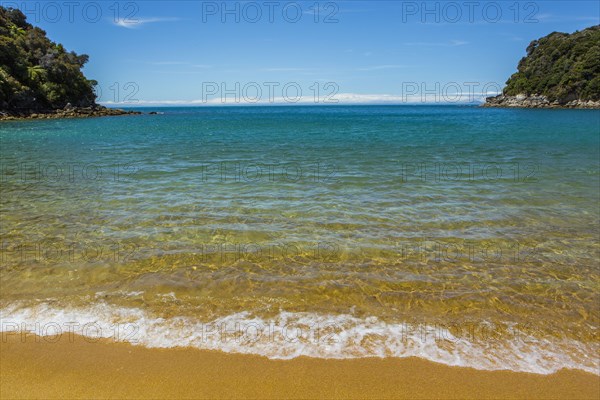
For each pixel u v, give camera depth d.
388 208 9.84
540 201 10.48
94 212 9.53
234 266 6.66
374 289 5.92
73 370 4.18
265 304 5.50
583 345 4.64
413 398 3.85
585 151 20.22
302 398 3.85
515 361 4.35
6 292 5.77
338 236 8.00
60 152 20.89
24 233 8.11
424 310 5.38
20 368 4.20
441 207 9.94
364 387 3.98
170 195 11.09
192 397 3.85
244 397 3.86
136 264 6.71
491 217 9.19
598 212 9.55
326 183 12.62
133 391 3.92
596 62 101.19
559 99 108.50
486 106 138.88
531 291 5.89
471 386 3.99
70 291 5.82
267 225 8.62
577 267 6.68
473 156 18.66
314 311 5.33
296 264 6.75
